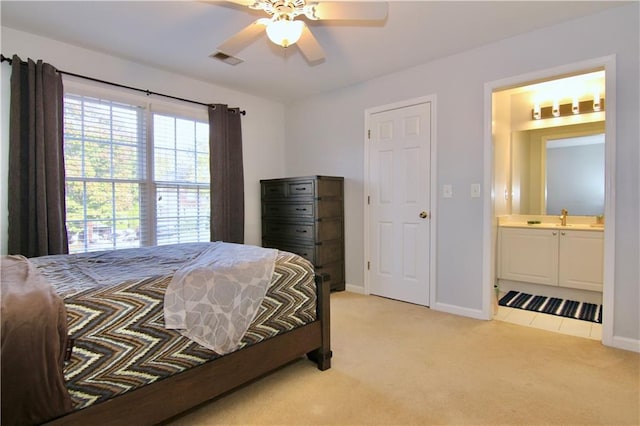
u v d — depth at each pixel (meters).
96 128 2.97
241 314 1.72
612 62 2.32
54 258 2.12
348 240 3.97
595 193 3.76
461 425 1.59
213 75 3.54
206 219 3.81
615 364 2.14
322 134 4.20
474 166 2.98
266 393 1.86
